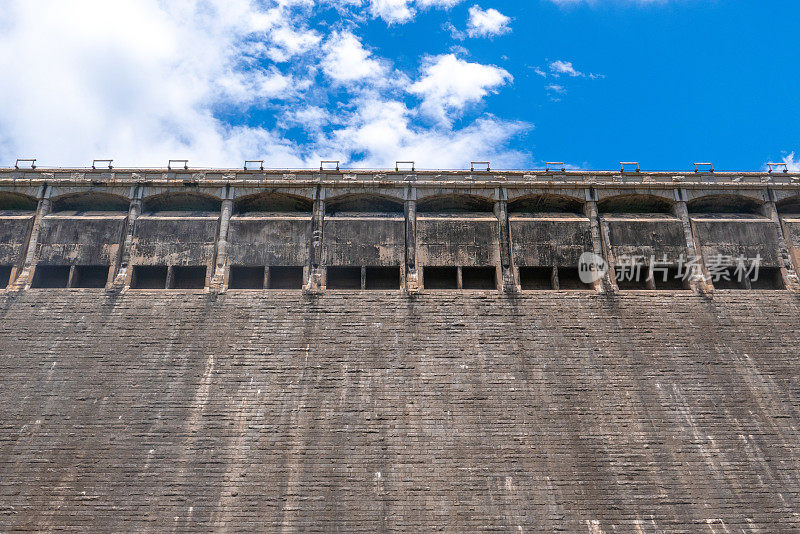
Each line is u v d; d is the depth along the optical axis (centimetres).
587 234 2959
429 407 2344
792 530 2009
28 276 2831
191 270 2922
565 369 2498
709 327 2680
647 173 3097
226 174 3053
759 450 2242
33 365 2480
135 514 2008
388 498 2059
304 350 2542
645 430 2294
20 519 1992
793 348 2609
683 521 2025
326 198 3012
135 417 2295
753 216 3094
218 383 2416
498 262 2889
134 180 3020
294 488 2080
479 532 1980
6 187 3009
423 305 2727
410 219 2967
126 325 2628
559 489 2100
